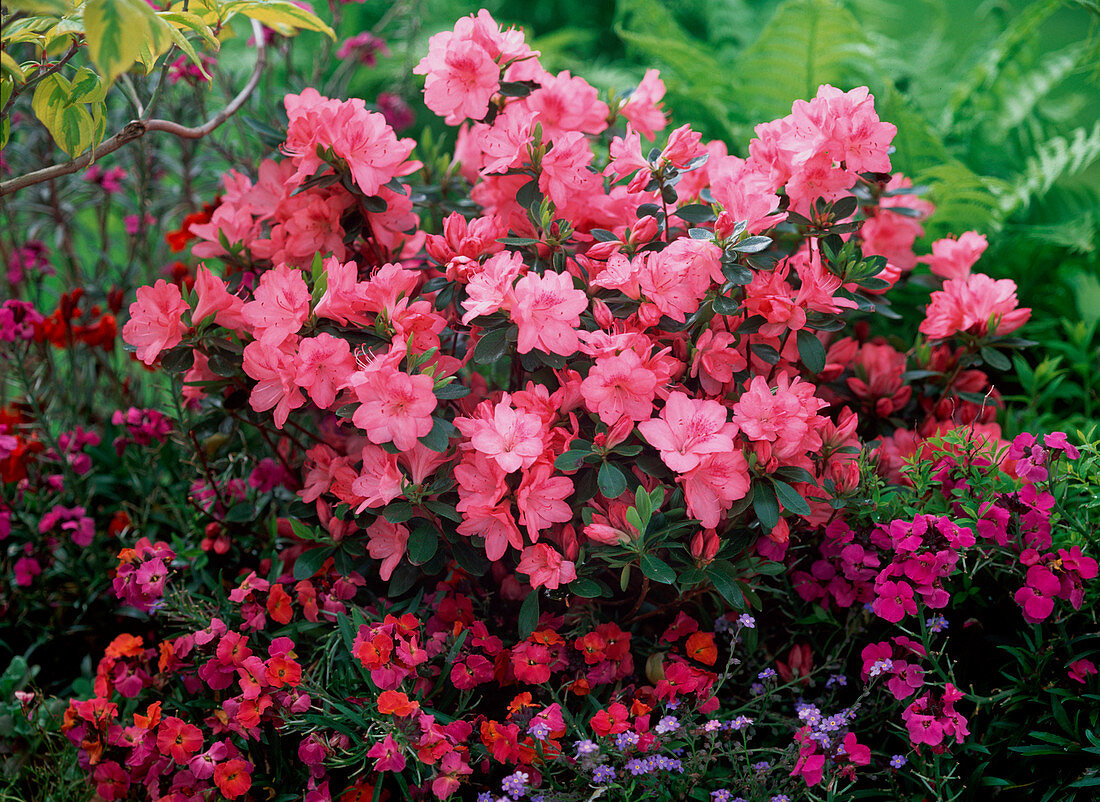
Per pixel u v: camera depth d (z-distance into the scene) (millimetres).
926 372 2053
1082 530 1646
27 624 2244
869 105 1701
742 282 1604
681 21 4727
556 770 1664
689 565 1636
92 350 2617
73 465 2342
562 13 4957
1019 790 1666
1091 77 3168
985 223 2779
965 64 3869
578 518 1784
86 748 1762
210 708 1788
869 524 1819
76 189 2920
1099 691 1630
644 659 1858
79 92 1623
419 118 4199
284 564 2020
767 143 1752
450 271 1701
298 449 2260
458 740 1592
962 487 1751
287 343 1643
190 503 2160
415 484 1592
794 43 3053
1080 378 2646
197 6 1823
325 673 1747
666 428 1546
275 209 1937
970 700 1711
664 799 1572
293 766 1723
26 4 1340
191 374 1902
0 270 3098
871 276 1822
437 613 1851
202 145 2996
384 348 1676
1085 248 2650
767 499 1584
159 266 3246
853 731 1801
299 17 1974
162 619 2090
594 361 1700
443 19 4633
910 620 1825
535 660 1649
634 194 1911
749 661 1872
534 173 1772
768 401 1564
